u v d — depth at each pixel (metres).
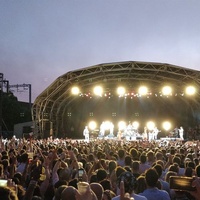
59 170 8.57
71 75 40.44
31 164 8.11
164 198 6.23
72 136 53.38
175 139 42.72
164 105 54.16
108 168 9.61
